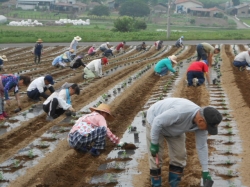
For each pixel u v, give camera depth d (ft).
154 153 23.26
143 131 37.81
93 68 70.49
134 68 83.51
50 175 27.73
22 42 154.51
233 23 369.09
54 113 41.06
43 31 201.87
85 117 32.12
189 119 22.22
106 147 33.47
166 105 22.98
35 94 50.85
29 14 373.20
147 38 173.47
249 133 35.53
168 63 68.23
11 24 278.05
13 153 32.96
